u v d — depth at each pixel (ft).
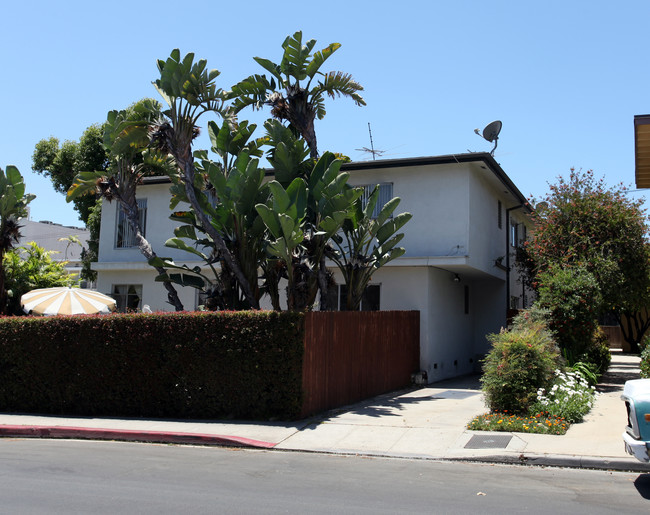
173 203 49.80
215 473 24.27
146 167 53.62
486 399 36.24
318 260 43.14
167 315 37.55
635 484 22.68
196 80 43.19
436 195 55.93
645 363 44.96
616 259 52.08
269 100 47.01
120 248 68.49
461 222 54.75
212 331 36.35
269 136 48.32
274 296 46.44
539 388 35.22
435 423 34.30
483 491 21.57
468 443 29.30
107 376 38.63
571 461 25.68
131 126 44.60
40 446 31.07
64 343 39.78
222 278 45.91
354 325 42.34
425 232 55.93
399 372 50.62
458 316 65.05
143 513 18.38
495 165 56.59
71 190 50.65
